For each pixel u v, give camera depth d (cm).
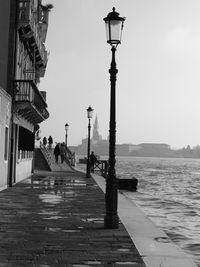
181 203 2498
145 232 1070
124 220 1257
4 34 2341
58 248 884
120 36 1174
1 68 2333
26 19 2370
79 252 855
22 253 838
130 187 3172
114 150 1162
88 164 3359
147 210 2086
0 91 1955
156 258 812
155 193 3372
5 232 1046
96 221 1233
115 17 1160
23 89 2483
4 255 820
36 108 2734
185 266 758
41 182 2734
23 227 1118
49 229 1096
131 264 771
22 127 2598
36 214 1352
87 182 2817
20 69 2581
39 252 848
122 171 8562
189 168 12075
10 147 2344
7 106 2186
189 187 4341
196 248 1120
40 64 3438
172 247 907
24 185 2470
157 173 8069
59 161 5019
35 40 2819
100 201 1739
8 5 2352
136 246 910
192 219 1773
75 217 1305
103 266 757
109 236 1016
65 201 1725
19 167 2723
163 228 1509
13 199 1764
